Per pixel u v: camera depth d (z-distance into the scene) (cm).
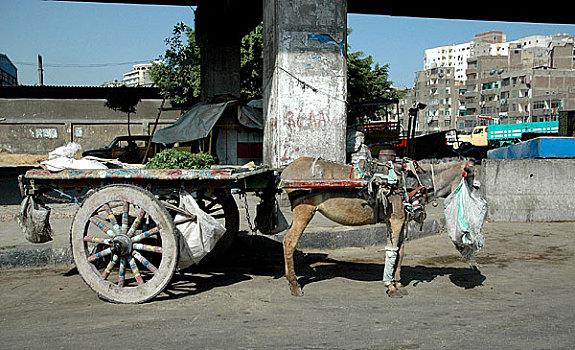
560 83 8544
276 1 1230
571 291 674
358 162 666
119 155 2528
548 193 1291
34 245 861
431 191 666
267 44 1322
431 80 12206
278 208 753
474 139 4928
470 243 646
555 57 8781
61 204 1331
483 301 625
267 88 1320
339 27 1252
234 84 2356
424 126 12219
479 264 853
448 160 762
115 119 3894
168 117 3941
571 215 1296
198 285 703
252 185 703
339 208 653
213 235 634
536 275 771
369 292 671
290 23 1226
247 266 834
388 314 568
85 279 617
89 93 3938
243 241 945
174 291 670
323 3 1242
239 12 2052
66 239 917
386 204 632
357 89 3131
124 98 2912
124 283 679
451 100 12025
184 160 684
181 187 642
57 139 3831
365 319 548
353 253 952
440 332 502
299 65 1232
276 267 828
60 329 516
